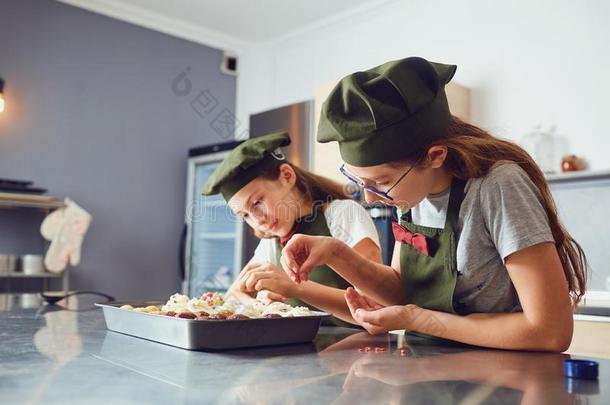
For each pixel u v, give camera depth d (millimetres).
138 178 3906
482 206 988
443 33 3385
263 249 1747
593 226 2512
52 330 1110
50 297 1823
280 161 1500
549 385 659
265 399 577
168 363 784
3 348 887
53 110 3561
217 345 902
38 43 3521
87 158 3686
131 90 3902
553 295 911
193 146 4191
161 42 4062
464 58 3271
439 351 926
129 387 626
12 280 3373
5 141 3367
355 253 1152
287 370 742
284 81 4336
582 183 2547
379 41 3727
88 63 3719
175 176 4090
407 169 948
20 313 1450
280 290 1261
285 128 3422
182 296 1158
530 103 2971
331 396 592
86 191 3672
